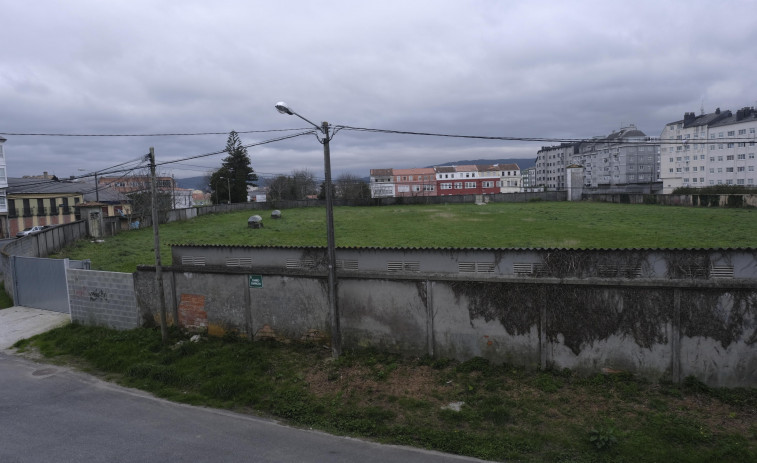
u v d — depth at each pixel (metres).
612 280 8.17
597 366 8.45
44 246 25.55
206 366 10.00
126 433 7.28
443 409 7.77
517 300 8.87
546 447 6.62
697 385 7.83
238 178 77.06
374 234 30.58
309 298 10.63
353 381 8.95
